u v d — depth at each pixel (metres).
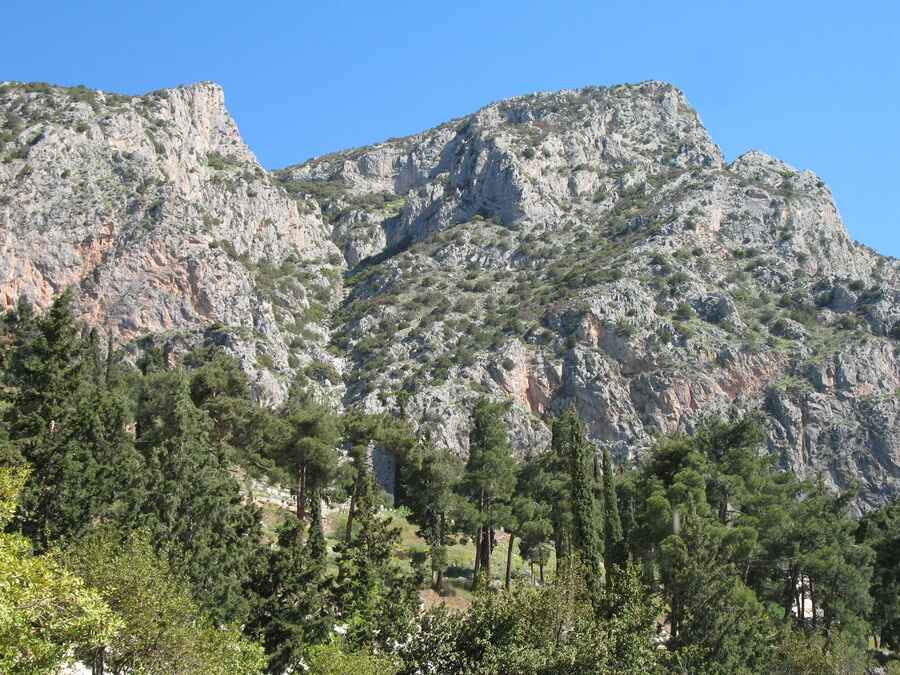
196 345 167.88
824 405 176.88
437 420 165.12
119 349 161.25
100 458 64.25
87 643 37.12
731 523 87.25
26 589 31.97
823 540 83.94
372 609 60.84
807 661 67.06
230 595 55.88
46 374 67.94
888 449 172.88
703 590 64.38
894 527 98.62
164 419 81.25
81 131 189.25
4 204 169.00
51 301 167.12
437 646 52.09
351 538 86.62
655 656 54.19
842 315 196.38
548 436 168.50
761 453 169.00
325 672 50.62
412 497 91.12
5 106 194.88
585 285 198.00
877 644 96.25
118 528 55.41
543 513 90.00
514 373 178.50
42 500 57.25
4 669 31.59
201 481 62.03
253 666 50.28
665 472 93.94
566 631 53.06
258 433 91.31
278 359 174.62
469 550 103.00
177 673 43.47
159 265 175.38
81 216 174.75
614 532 85.06
